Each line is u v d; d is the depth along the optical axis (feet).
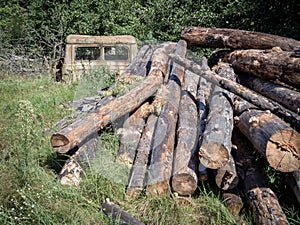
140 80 14.87
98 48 28.50
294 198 10.14
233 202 9.92
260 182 9.90
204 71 14.16
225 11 28.50
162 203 10.09
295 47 14.78
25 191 10.03
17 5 40.04
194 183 10.25
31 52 32.73
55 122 16.19
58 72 30.63
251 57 14.58
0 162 11.73
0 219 9.16
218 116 11.13
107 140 12.52
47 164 12.14
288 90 12.25
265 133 9.58
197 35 19.52
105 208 9.76
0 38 33.86
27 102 16.40
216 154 9.92
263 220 8.87
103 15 33.78
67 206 9.68
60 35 33.81
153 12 32.09
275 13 26.78
